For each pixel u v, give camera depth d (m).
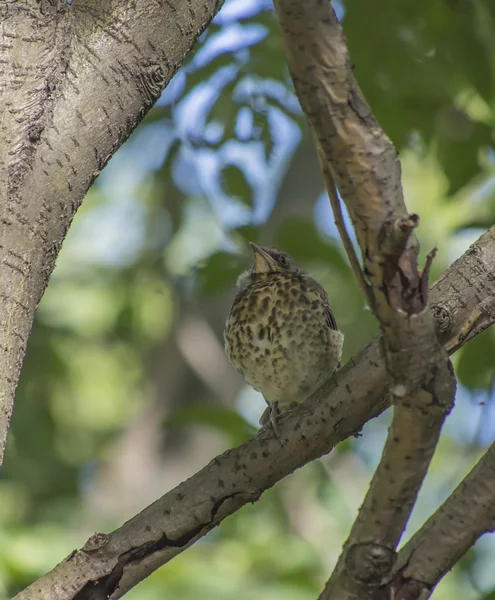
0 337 5.27
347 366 6.60
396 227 4.48
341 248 13.07
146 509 6.33
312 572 12.96
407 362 4.81
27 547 11.99
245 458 6.51
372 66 10.96
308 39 4.31
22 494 16.03
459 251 15.97
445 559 5.45
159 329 17.88
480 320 6.43
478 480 5.50
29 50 5.66
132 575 6.14
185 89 11.58
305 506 15.22
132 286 17.42
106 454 17.88
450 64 11.08
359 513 5.34
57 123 5.61
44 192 5.52
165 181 12.88
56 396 16.56
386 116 11.15
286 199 15.62
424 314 4.71
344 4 10.99
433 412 4.89
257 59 11.45
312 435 6.50
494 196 13.91
